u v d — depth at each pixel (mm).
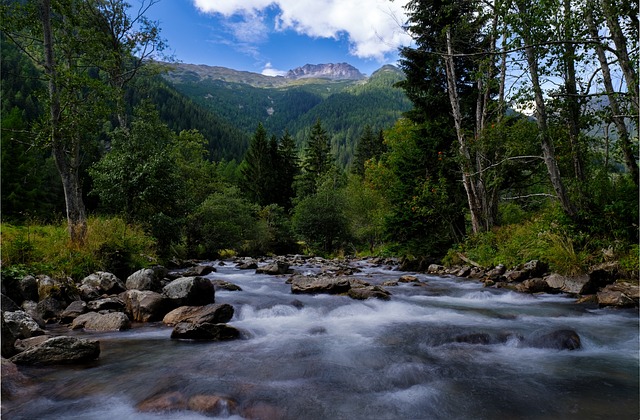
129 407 3689
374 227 32281
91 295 8375
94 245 10938
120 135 18641
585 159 13188
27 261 9430
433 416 3521
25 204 35125
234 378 4383
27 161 36594
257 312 7867
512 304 8961
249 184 51656
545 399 3889
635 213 10266
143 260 12430
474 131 17516
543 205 18750
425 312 8117
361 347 5656
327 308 8242
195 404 3680
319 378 4422
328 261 23812
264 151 52406
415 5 17438
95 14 19047
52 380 4309
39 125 12516
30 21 12648
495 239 15156
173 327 6844
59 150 12531
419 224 17047
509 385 4258
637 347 5699
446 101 17844
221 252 29141
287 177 55594
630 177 11906
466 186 16266
